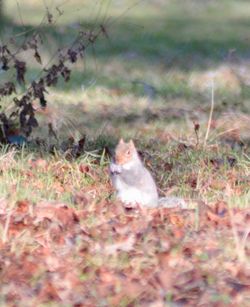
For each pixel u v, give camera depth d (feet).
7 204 38.52
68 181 46.03
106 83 74.38
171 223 37.06
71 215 37.17
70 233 35.27
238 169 49.78
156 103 67.97
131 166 39.37
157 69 81.76
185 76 78.02
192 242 34.83
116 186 39.86
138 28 97.45
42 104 50.08
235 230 35.37
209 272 32.45
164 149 52.85
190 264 33.12
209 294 30.81
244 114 64.34
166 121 62.28
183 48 90.53
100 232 35.37
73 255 33.55
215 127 60.49
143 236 34.94
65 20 94.02
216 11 108.27
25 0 100.68
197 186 46.75
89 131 57.57
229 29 100.27
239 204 41.29
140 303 30.35
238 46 92.38
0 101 54.13
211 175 48.14
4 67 50.11
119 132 58.34
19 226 35.78
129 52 87.45
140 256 33.47
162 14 105.40
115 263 33.01
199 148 52.49
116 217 37.42
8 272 32.12
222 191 45.98
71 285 31.45
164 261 33.19
